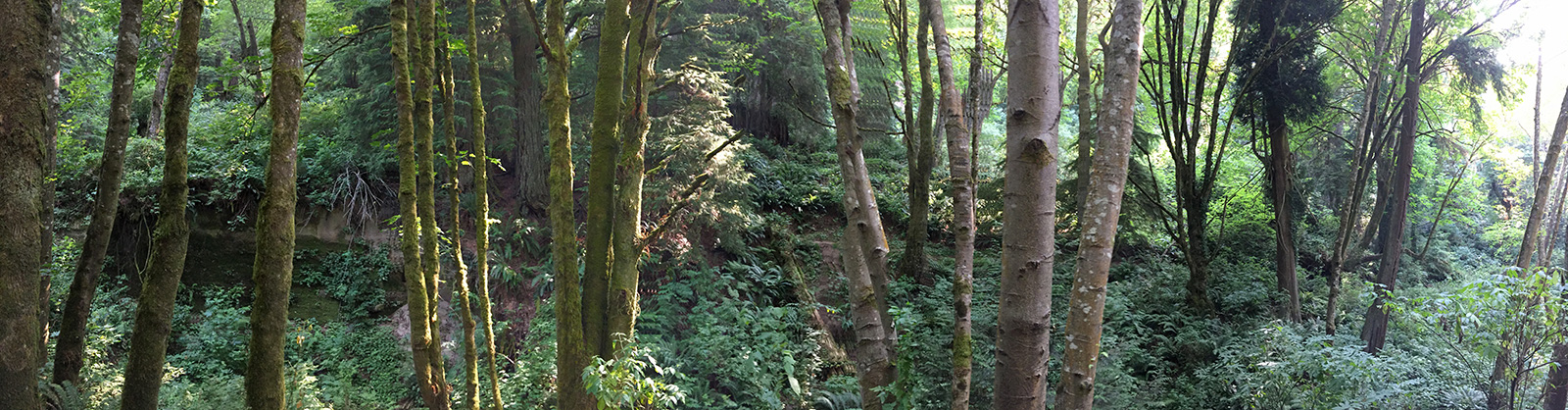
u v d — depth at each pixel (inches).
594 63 439.8
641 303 343.0
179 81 149.6
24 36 102.7
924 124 374.0
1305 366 273.9
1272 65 459.8
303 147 437.7
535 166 413.4
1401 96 464.4
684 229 371.9
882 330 171.0
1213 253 422.0
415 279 185.2
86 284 234.2
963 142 138.6
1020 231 112.0
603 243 189.6
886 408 168.9
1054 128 111.9
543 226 406.9
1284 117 468.8
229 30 723.4
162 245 144.8
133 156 407.8
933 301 339.3
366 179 430.6
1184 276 449.4
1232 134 636.1
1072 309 114.6
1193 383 318.0
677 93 432.8
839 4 174.7
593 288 188.4
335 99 486.0
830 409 293.9
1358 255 567.5
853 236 170.4
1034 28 110.4
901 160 624.7
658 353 291.9
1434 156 679.1
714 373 300.7
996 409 114.0
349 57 434.3
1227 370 307.6
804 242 455.8
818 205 510.3
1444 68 510.3
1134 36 113.6
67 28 428.1
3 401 98.5
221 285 397.4
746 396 289.7
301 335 316.2
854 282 171.2
